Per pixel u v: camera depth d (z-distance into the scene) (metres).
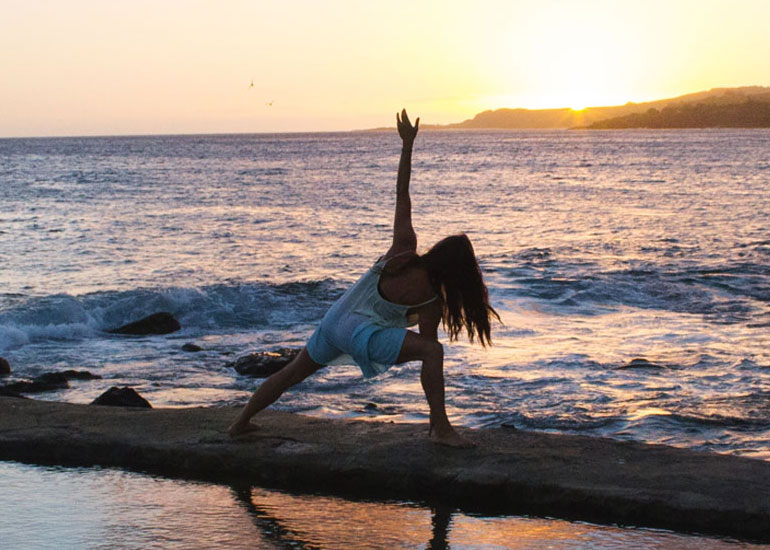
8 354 10.66
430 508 4.26
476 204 36.31
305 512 4.16
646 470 4.38
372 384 8.56
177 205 36.12
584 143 173.38
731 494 4.04
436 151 131.38
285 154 123.31
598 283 14.92
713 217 28.50
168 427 5.30
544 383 8.41
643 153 108.69
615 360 9.50
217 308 13.30
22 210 33.81
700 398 7.69
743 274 15.91
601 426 6.77
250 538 3.78
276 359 9.44
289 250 20.88
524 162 87.31
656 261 17.91
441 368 4.61
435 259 4.47
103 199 39.88
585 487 4.14
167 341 11.55
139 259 19.33
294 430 5.17
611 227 25.91
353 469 4.52
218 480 4.70
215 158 107.19
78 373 9.21
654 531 3.91
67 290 14.90
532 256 18.91
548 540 3.79
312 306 13.71
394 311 4.53
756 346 10.16
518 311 13.09
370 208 34.34
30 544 3.67
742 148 119.12
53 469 4.91
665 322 12.09
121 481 4.67
